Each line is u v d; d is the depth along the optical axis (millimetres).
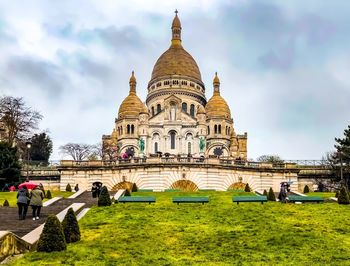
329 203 49281
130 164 83250
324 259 28844
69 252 28500
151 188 81000
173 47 162125
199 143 136625
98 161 85938
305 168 92250
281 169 87625
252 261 28281
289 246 31625
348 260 28688
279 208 44906
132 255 28984
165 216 40688
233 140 143375
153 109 151625
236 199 48750
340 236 34562
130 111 145000
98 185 56312
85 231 34719
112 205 46438
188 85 152875
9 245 26969
